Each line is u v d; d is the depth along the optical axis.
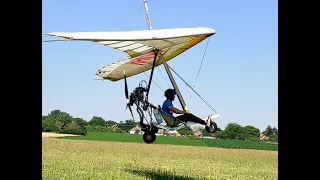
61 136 68.19
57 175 11.27
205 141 70.38
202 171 15.74
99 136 72.12
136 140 64.56
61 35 9.54
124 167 15.56
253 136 77.50
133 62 13.51
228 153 37.53
